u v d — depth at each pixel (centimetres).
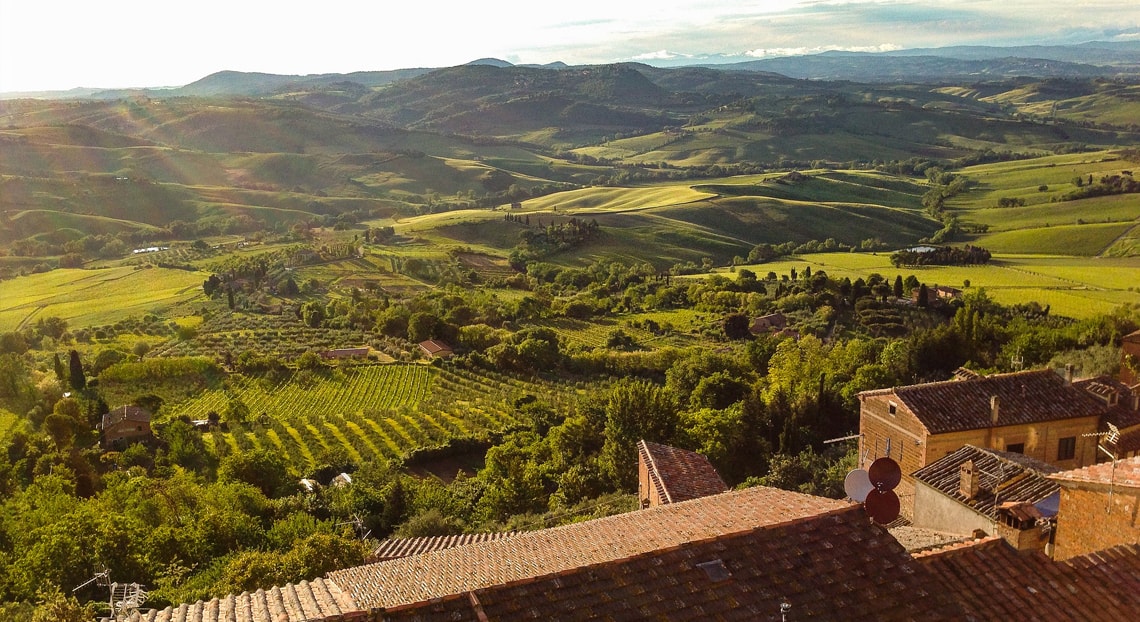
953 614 1455
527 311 17762
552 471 6794
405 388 12556
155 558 4631
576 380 12975
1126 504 1748
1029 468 2834
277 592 1606
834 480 4994
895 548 1602
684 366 10625
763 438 6769
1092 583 1628
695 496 4066
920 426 4112
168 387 12400
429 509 6228
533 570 1554
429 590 1480
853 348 10669
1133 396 4406
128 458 9056
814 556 1548
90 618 2966
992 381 4416
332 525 6069
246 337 15650
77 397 11475
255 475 7988
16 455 8719
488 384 12750
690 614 1368
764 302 17375
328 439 9944
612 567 1471
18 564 4331
